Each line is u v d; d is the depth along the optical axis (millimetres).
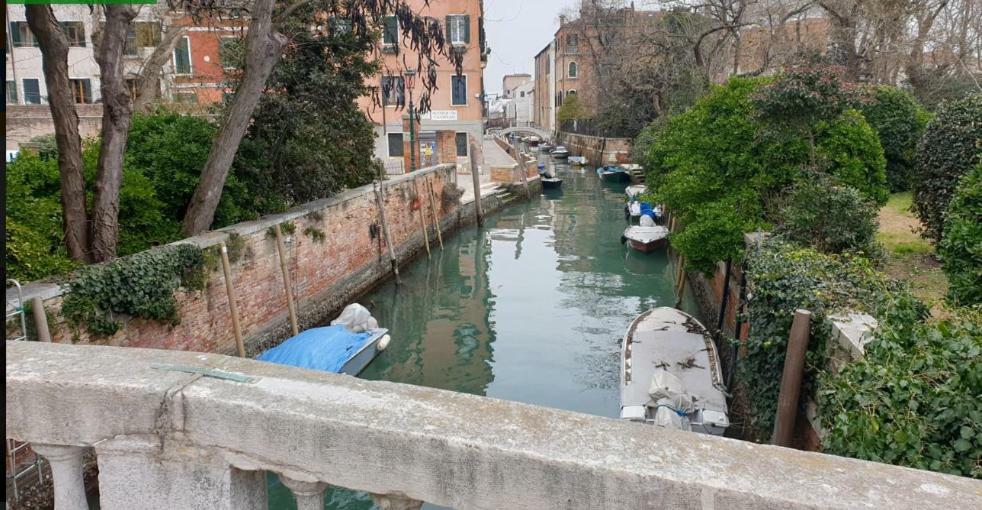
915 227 13031
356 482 1963
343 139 17719
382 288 20031
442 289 20344
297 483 2035
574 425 1950
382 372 13547
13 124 24516
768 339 7832
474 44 36375
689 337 11727
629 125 48312
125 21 9828
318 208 15758
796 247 9453
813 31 29578
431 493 1901
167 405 2082
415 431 1885
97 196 10070
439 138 37594
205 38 25516
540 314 17672
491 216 33719
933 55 20141
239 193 13625
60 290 8203
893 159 16641
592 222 31938
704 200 12430
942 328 4691
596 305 18391
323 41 15531
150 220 11477
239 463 2061
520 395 12414
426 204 25516
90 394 2127
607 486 1741
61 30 9555
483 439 1850
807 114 10742
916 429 4105
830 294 7297
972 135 10516
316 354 12000
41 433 2180
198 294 10945
